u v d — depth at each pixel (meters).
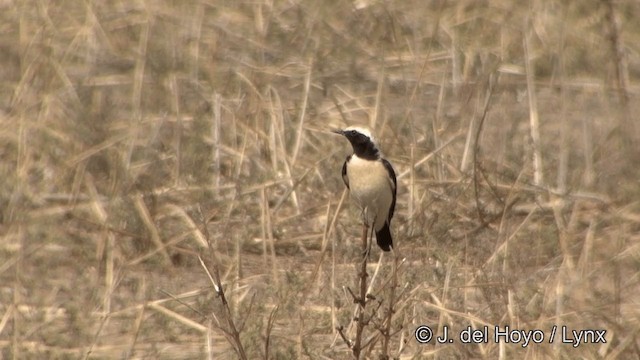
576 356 11.04
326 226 13.32
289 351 11.08
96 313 12.31
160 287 13.05
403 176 15.37
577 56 19.02
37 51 18.64
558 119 17.38
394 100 18.20
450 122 16.70
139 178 15.38
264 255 13.41
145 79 18.31
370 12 20.30
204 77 18.27
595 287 12.51
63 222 14.47
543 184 15.06
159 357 11.41
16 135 16.30
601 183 15.15
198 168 15.51
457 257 13.04
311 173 15.45
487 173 15.30
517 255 13.26
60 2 20.16
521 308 11.86
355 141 12.02
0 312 12.44
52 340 11.79
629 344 11.15
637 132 16.67
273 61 19.25
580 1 19.98
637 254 13.23
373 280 12.11
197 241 14.04
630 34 19.95
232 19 20.41
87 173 15.51
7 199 14.70
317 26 19.98
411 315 11.73
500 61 17.86
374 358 11.12
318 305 12.41
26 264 13.59
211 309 12.24
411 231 13.79
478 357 11.34
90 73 18.72
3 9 20.09
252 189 14.98
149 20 18.95
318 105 17.89
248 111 16.78
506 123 16.92
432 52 19.41
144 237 13.92
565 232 13.55
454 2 20.61
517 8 20.19
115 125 16.86
